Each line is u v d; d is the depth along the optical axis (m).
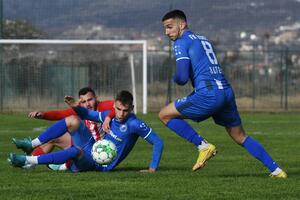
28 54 78.75
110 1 89.88
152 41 87.62
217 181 22.59
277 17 101.56
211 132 49.56
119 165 28.08
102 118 24.55
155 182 22.27
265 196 19.78
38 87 78.06
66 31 85.69
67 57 79.50
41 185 21.64
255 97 82.31
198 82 22.58
